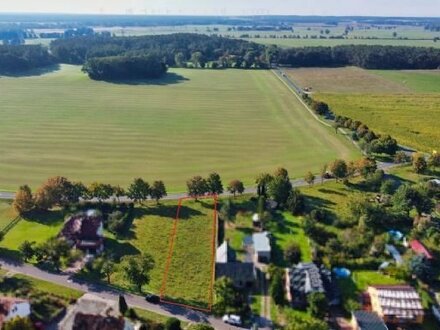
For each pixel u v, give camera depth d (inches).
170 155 6820.9
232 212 5032.0
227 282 3624.5
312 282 3629.4
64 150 6973.4
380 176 5605.3
